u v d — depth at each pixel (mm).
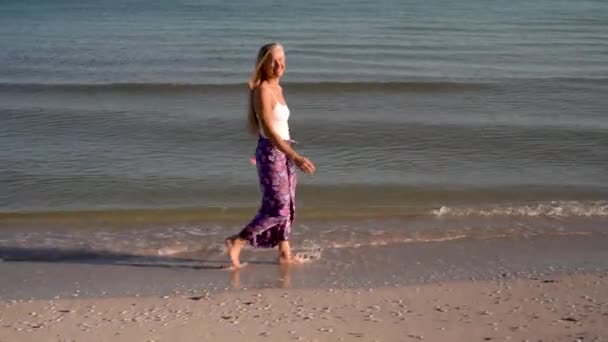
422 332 5445
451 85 17969
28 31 31250
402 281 7004
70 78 19344
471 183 10516
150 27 33375
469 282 6762
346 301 6203
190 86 17688
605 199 9859
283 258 7422
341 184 10406
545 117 14594
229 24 34938
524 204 9578
